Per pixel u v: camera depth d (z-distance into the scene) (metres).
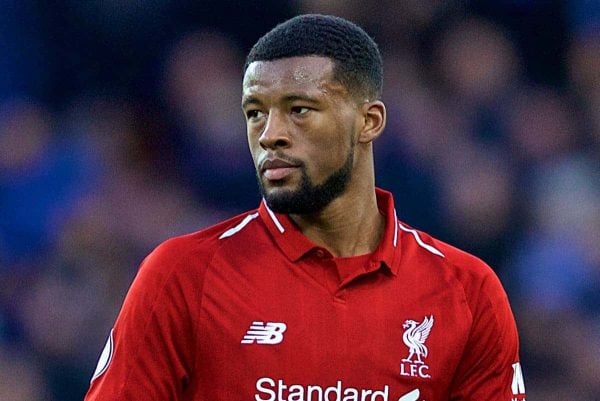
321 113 11.66
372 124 12.21
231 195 30.94
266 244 12.21
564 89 34.75
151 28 34.25
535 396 28.30
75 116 33.41
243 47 34.06
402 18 34.44
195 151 31.75
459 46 34.31
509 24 35.25
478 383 12.55
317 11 33.97
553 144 33.09
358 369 11.80
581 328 28.81
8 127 32.38
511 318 12.81
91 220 29.06
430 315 12.20
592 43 35.31
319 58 11.69
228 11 34.22
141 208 30.38
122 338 11.93
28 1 34.25
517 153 32.38
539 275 29.42
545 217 30.64
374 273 12.17
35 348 27.14
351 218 12.25
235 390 11.69
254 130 11.76
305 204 11.77
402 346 11.98
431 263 12.52
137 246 29.28
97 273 28.09
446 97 33.34
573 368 28.44
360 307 12.01
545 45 35.22
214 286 11.94
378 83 12.23
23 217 30.84
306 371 11.70
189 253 12.11
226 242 12.25
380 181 28.03
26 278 28.64
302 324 11.83
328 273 12.09
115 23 34.34
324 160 11.73
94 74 34.12
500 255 29.64
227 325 11.79
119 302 27.95
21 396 26.53
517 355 12.98
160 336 11.83
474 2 35.25
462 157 31.12
